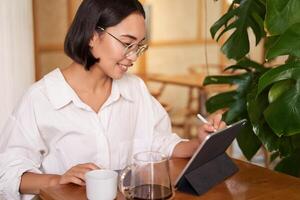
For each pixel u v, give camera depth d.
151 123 1.65
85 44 1.37
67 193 1.14
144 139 1.63
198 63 5.97
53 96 1.45
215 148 1.22
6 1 2.35
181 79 4.69
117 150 1.55
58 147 1.47
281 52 1.39
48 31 3.11
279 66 1.46
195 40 5.89
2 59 2.38
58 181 1.25
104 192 1.07
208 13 5.60
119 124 1.55
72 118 1.46
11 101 2.43
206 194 1.16
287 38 1.39
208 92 4.44
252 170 1.35
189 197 1.14
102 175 1.11
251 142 1.84
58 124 1.45
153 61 5.62
